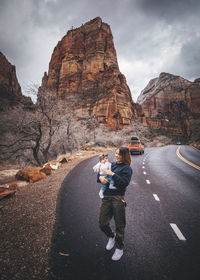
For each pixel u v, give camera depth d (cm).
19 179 637
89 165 966
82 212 355
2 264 200
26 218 324
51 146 2022
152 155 1667
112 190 212
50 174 733
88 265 201
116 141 3334
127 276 184
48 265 200
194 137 10256
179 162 1182
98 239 258
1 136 1475
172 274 188
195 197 471
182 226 305
